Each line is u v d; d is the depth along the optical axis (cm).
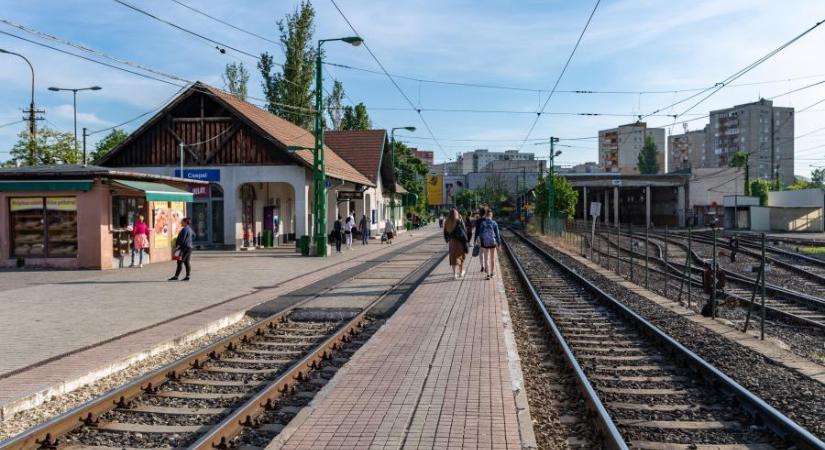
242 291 1556
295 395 719
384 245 3772
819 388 756
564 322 1241
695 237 4550
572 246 3716
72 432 595
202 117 3238
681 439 594
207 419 642
